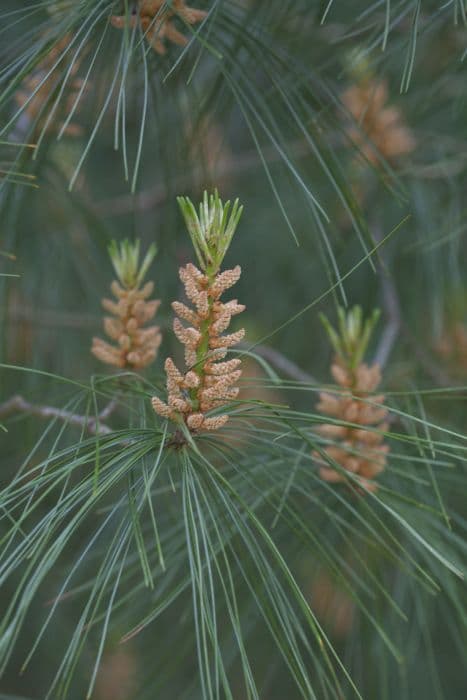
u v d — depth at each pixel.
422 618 0.81
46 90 0.81
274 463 0.76
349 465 0.79
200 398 0.70
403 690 0.84
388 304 0.98
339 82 0.95
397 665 0.92
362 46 0.80
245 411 0.71
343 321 0.80
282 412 0.70
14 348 0.97
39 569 0.65
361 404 0.79
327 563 0.77
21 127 0.83
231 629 0.85
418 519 0.79
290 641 0.69
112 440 0.69
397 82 0.95
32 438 0.89
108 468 0.69
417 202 0.97
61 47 0.77
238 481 0.80
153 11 0.75
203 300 0.70
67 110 0.84
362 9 0.94
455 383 0.95
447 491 0.84
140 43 0.73
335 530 0.84
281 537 0.84
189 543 0.67
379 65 0.86
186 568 0.84
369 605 0.86
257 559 0.70
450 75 0.94
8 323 0.94
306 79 0.80
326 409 0.79
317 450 0.71
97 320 0.98
